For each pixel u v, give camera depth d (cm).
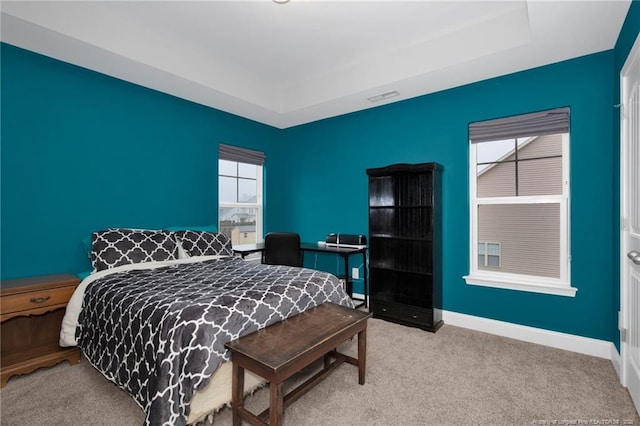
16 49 242
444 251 324
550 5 188
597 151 245
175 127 347
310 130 446
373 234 353
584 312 250
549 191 274
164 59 283
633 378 184
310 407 179
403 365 229
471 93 308
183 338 152
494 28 249
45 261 258
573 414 173
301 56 316
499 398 188
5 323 224
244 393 178
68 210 271
